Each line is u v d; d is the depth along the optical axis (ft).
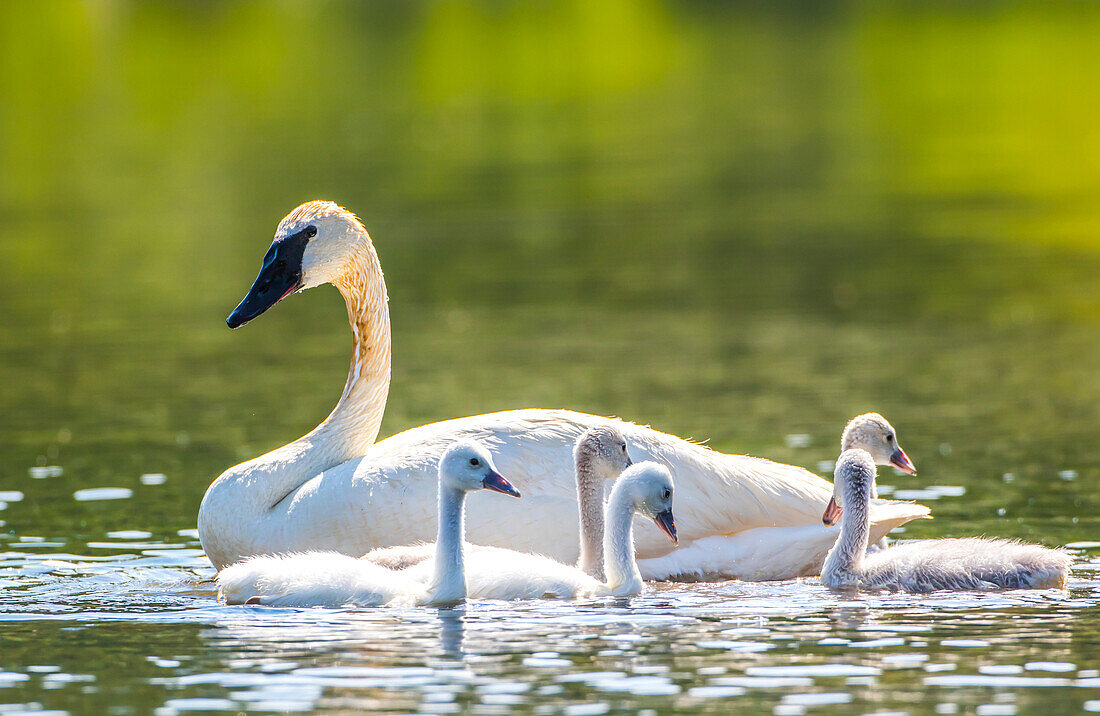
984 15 265.54
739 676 28.68
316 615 33.88
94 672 29.37
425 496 38.50
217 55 230.27
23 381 69.51
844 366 69.67
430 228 116.88
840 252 103.24
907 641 31.12
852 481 37.11
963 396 62.75
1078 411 59.31
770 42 245.86
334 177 139.54
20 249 109.40
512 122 176.14
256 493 39.99
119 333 81.46
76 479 51.31
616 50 237.45
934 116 175.32
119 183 138.92
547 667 29.35
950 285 90.84
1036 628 32.07
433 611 34.09
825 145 156.15
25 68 216.54
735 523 39.88
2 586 37.55
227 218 121.19
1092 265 95.86
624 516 36.22
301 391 66.85
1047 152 147.54
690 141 160.35
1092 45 229.25
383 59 229.25
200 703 27.45
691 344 75.92
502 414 40.93
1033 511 44.88
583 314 85.25
